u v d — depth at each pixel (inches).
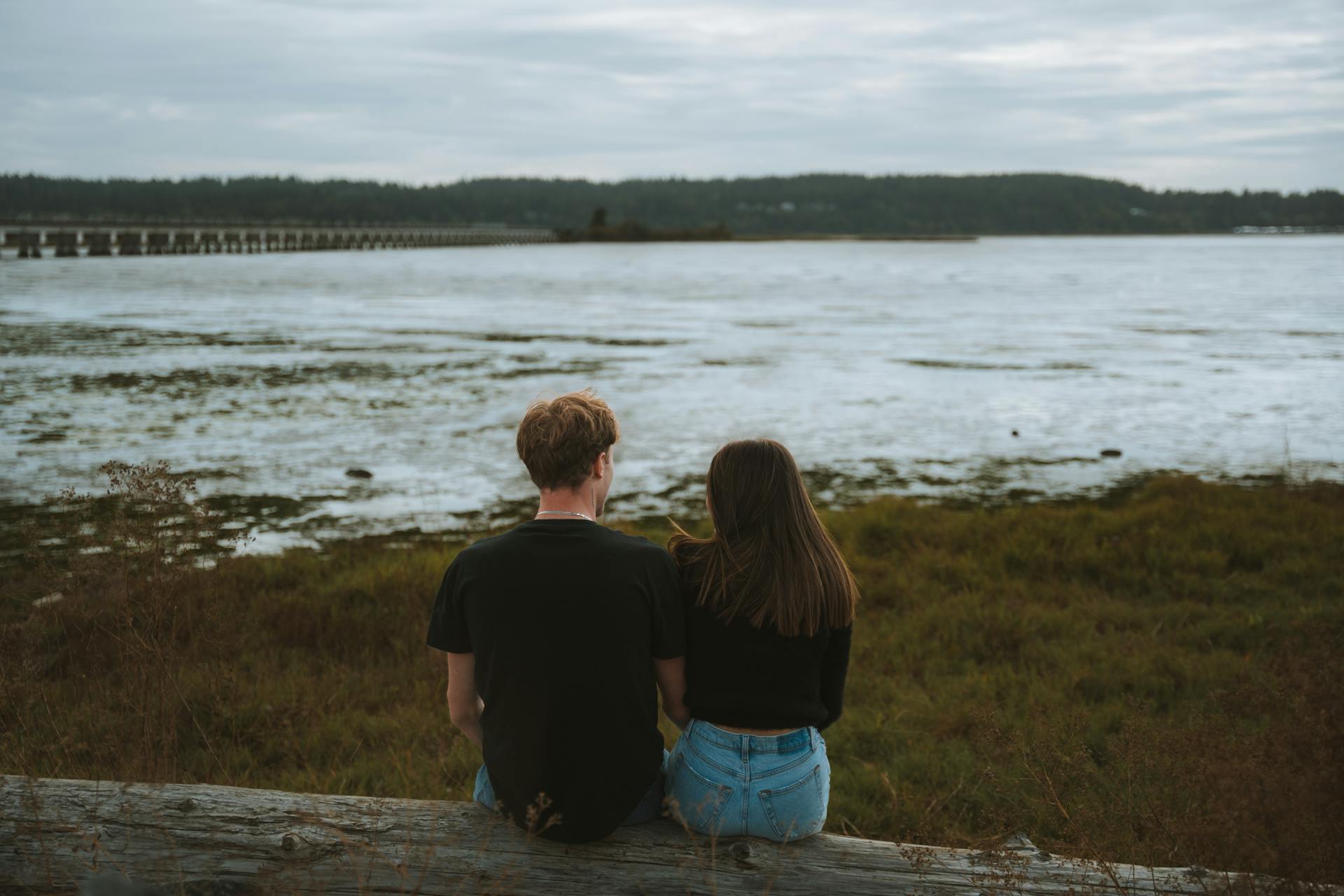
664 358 1030.4
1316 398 804.0
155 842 102.6
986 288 2573.8
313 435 613.3
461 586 101.7
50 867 99.5
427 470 533.0
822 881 100.7
